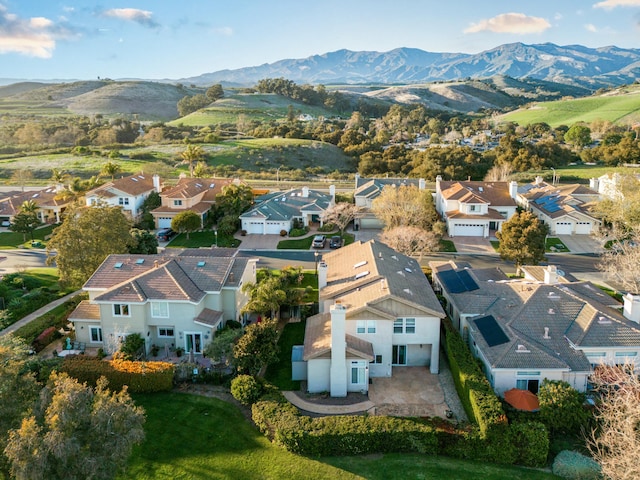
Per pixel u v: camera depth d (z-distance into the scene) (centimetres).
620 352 3253
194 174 10325
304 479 2578
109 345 3816
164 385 3278
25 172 10662
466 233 7162
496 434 2697
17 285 5097
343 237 7112
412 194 6856
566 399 2881
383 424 2794
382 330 3469
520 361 3155
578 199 7662
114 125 17062
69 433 2073
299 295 4491
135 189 8044
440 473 2619
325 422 2819
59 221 7981
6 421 2219
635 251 4994
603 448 2455
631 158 12375
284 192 8556
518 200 8588
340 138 15475
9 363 2398
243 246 6800
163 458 2722
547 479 2580
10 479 2159
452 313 4153
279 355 3806
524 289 3838
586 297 3872
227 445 2827
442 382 3459
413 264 4581
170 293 3781
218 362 3612
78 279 4569
